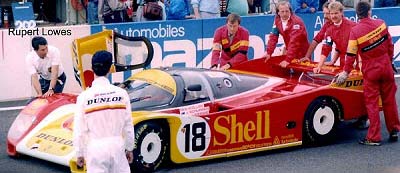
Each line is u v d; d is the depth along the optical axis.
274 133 10.60
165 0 16.19
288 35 12.59
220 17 15.64
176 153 9.91
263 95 10.81
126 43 11.18
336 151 10.88
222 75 10.75
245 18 15.38
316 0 16.08
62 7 18.41
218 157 10.24
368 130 11.23
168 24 14.73
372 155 10.70
